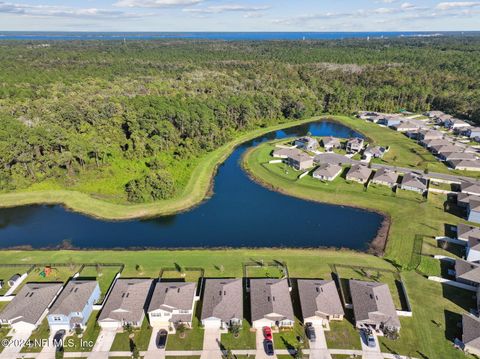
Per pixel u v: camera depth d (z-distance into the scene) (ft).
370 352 148.66
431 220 252.62
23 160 301.43
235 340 155.12
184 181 319.27
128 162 347.97
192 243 231.71
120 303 164.35
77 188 304.71
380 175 314.55
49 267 200.34
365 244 229.45
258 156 385.70
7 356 146.61
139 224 256.52
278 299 169.17
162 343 151.33
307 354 147.43
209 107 456.04
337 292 176.65
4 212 273.13
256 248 225.15
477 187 286.05
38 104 442.09
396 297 179.83
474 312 169.07
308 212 272.10
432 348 150.41
